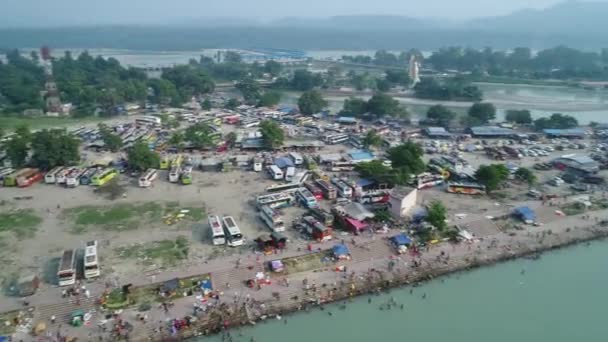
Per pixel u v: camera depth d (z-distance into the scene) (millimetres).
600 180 138500
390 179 128250
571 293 88312
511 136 195125
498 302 85312
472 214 115000
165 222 108875
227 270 88812
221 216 112312
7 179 130375
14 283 83938
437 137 195875
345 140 185625
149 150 145375
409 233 104812
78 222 108812
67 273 82812
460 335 75688
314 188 125375
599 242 107625
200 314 77312
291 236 102625
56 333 72312
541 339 75125
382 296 86125
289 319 78938
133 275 86750
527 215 113062
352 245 98875
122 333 72500
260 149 170250
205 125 184875
